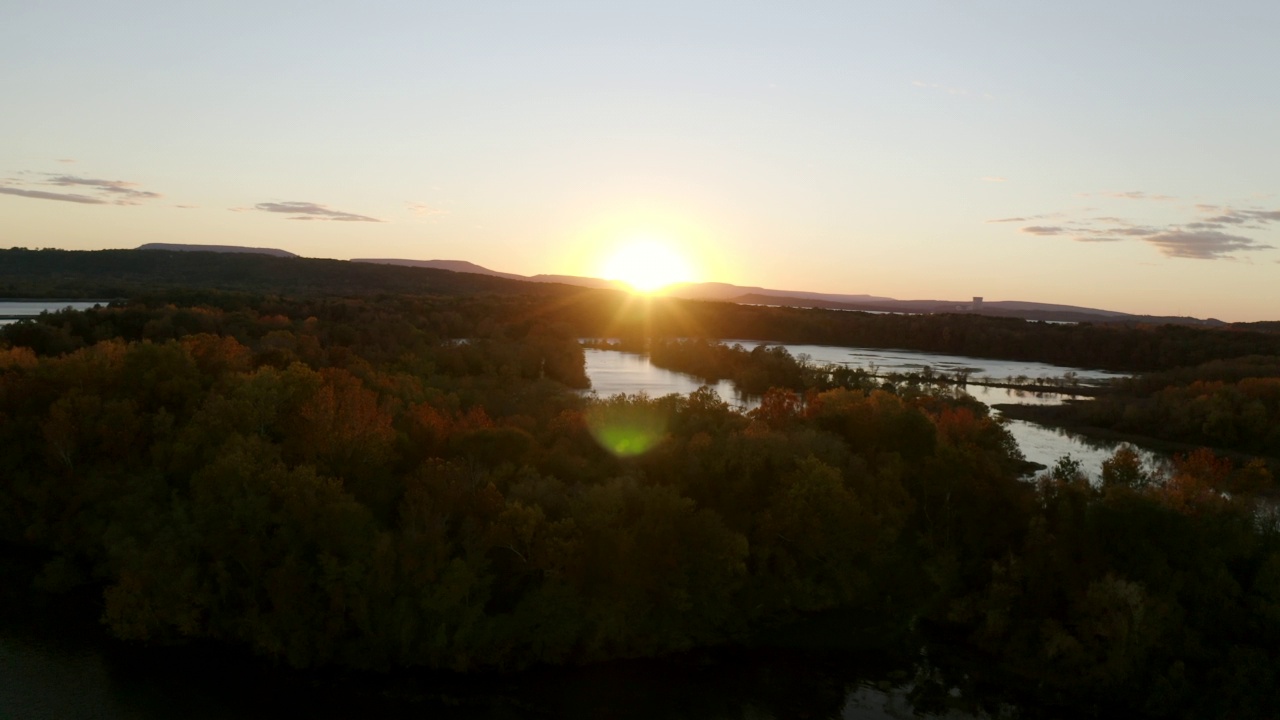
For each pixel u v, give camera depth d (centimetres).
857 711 4562
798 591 5525
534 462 5806
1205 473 6347
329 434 5472
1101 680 4659
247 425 5716
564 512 5128
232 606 4925
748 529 5631
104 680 4525
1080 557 5159
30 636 4906
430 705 4450
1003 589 5250
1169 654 4628
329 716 4325
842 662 5041
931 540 5884
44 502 5841
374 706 4422
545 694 4600
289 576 4675
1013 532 5781
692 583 5162
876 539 5619
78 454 5934
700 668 4919
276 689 4516
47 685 4462
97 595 5400
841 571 5622
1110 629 4703
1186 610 4762
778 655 5091
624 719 4422
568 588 4866
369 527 4922
